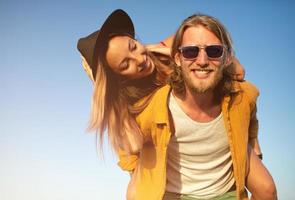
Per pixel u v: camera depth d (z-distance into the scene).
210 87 1.29
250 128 1.50
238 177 1.38
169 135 1.35
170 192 1.45
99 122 1.51
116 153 1.53
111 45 1.50
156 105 1.37
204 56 1.28
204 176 1.41
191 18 1.33
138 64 1.49
